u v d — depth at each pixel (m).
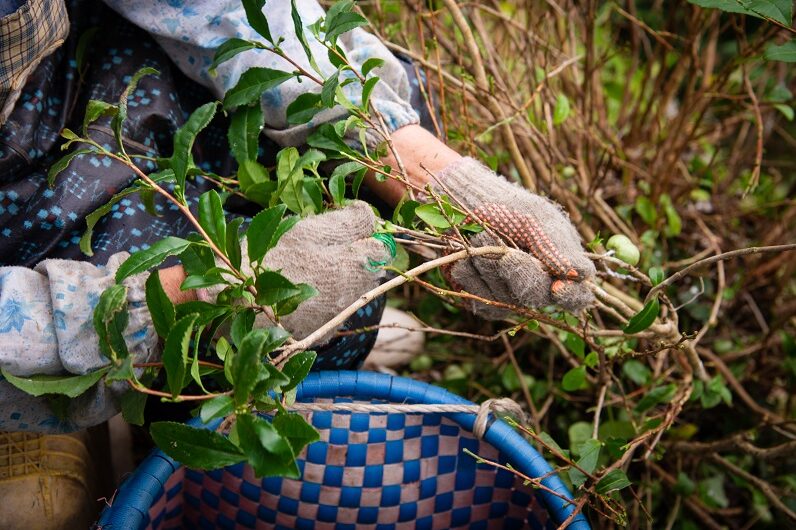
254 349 0.68
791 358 1.37
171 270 0.89
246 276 0.78
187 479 1.10
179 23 1.00
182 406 1.13
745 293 1.56
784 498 1.36
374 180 1.04
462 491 1.10
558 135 1.59
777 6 0.87
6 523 1.01
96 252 0.95
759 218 1.68
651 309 0.92
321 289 0.87
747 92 1.56
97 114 0.84
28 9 0.78
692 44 1.45
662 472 1.36
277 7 1.02
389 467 1.09
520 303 0.92
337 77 0.90
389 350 1.44
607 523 1.30
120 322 0.77
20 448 1.07
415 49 1.64
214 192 0.80
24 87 0.96
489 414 1.01
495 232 0.92
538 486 0.92
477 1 1.51
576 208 1.42
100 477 1.21
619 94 1.92
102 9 1.09
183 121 1.10
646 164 1.66
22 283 0.83
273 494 1.10
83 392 0.86
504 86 1.38
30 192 0.94
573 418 1.44
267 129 1.06
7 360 0.79
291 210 0.94
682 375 1.30
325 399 1.05
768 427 1.39
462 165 0.97
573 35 1.55
